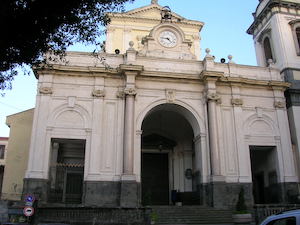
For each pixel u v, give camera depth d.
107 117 21.31
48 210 16.39
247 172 21.77
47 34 7.72
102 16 9.01
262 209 16.34
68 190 22.52
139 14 30.41
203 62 23.55
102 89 21.62
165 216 18.22
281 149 23.06
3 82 8.96
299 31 27.33
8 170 22.97
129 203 19.12
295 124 23.94
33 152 19.72
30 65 8.35
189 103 22.61
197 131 22.70
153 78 22.45
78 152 23.89
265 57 28.83
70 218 16.31
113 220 16.12
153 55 23.41
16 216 14.78
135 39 29.44
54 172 22.05
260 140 22.95
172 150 27.33
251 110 23.52
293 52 26.20
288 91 24.75
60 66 21.27
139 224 15.92
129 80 21.56
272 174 23.48
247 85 23.78
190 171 26.33
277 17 27.22
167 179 26.75
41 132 20.19
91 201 19.38
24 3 6.82
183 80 22.88
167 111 25.12
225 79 23.12
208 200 20.78
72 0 7.44
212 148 21.25
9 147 23.45
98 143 20.53
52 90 21.20
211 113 21.95
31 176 19.22
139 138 21.11
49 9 7.09
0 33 6.69
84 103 21.34
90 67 21.48
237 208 16.17
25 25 6.95
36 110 20.59
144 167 26.66
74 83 21.61
